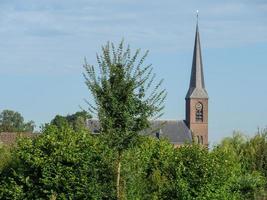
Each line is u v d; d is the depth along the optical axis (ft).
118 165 100.17
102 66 99.60
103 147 99.30
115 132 97.91
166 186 115.85
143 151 122.42
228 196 122.31
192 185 116.26
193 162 118.11
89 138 101.35
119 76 98.89
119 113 98.48
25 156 99.71
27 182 99.66
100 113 98.37
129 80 98.94
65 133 102.68
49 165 98.89
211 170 116.98
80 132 102.89
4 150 113.60
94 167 99.45
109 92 98.37
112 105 98.22
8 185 101.50
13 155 106.32
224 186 119.75
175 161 120.26
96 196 98.53
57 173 98.37
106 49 99.86
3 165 106.42
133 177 102.22
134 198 105.19
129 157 101.19
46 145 100.27
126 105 98.22
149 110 99.25
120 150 99.66
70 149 98.89
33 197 99.91
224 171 120.16
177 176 116.57
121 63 99.60
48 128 103.81
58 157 98.53
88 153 99.30
